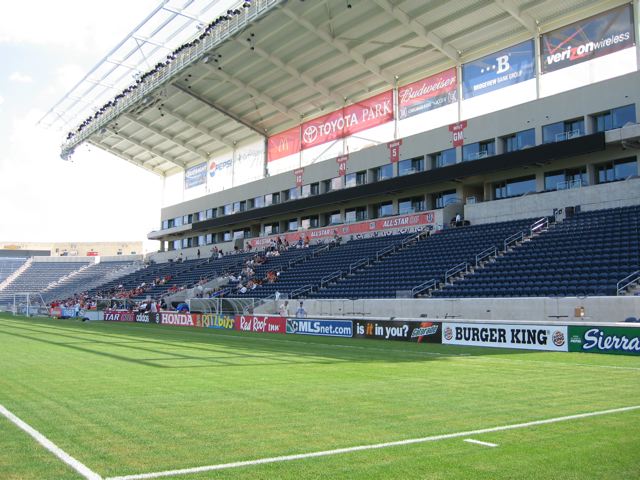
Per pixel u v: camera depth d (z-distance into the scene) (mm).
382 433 6203
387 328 21312
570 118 27672
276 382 10039
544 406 7852
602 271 20391
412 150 35312
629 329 14836
